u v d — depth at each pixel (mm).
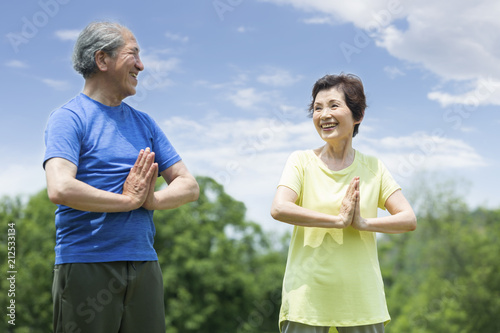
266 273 27734
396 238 31578
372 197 3322
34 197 25500
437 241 29688
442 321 27375
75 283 2766
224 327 26562
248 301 27094
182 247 25625
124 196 2799
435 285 28422
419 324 27719
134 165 2857
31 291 22125
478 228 30219
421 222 30594
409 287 29891
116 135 3004
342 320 3100
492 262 28344
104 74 2996
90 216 2818
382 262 31500
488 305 27578
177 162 3271
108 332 2811
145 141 3158
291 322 3178
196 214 27250
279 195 3223
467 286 27891
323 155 3424
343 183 3301
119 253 2834
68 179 2695
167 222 26328
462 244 29031
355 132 3465
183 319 25344
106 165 2918
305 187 3322
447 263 29422
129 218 2895
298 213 3109
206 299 25953
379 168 3422
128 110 3178
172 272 25344
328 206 3246
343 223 3053
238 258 27438
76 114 2926
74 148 2828
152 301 2941
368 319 3121
